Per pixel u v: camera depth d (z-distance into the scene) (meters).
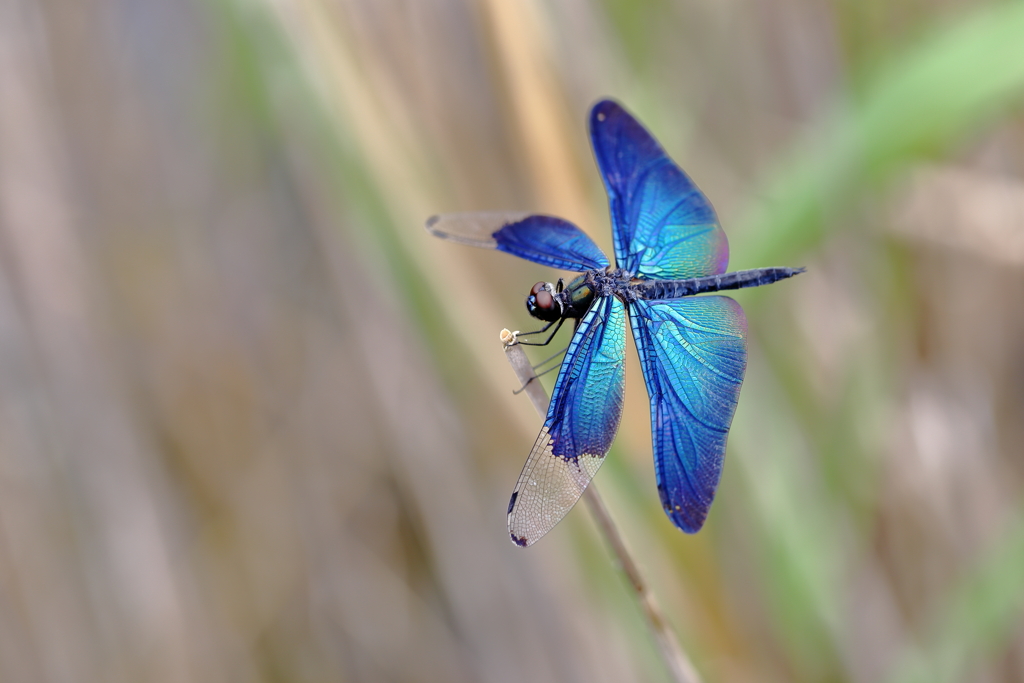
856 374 0.70
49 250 0.72
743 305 0.68
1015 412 0.72
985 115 0.67
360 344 0.72
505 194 0.69
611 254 0.67
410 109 0.68
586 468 0.63
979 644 0.68
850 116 0.66
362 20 0.67
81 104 0.72
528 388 0.64
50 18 0.72
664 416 0.64
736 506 0.70
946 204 0.71
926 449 0.71
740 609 0.70
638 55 0.70
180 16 0.72
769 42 0.72
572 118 0.68
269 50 0.67
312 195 0.71
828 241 0.71
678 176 0.65
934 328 0.71
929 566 0.71
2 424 0.72
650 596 0.64
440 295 0.67
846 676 0.69
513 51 0.66
